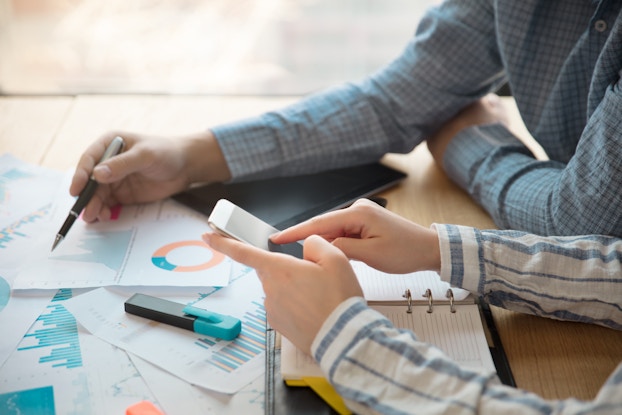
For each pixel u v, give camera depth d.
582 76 0.91
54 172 1.03
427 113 1.06
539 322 0.74
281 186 1.01
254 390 0.64
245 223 0.73
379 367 0.59
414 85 1.06
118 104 1.26
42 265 0.81
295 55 1.52
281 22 1.53
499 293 0.73
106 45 1.48
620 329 0.72
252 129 1.02
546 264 0.72
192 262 0.83
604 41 0.87
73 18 1.47
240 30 1.52
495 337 0.71
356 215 0.73
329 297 0.63
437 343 0.68
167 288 0.78
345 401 0.59
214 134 1.00
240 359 0.68
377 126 1.06
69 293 0.78
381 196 1.01
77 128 1.17
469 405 0.55
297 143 1.02
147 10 1.49
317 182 1.02
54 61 1.39
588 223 0.77
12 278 0.79
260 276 0.67
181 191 0.98
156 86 1.37
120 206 0.95
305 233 0.73
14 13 1.42
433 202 0.99
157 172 0.93
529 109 0.99
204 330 0.71
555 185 0.84
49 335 0.71
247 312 0.75
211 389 0.64
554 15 0.93
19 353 0.68
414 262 0.72
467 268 0.72
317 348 0.61
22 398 0.62
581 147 0.79
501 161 0.96
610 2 0.85
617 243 0.73
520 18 0.94
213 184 1.01
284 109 1.05
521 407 0.54
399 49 1.54
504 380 0.65
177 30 1.49
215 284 0.79
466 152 1.01
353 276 0.65
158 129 1.17
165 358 0.68
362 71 1.49
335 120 1.04
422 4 1.53
